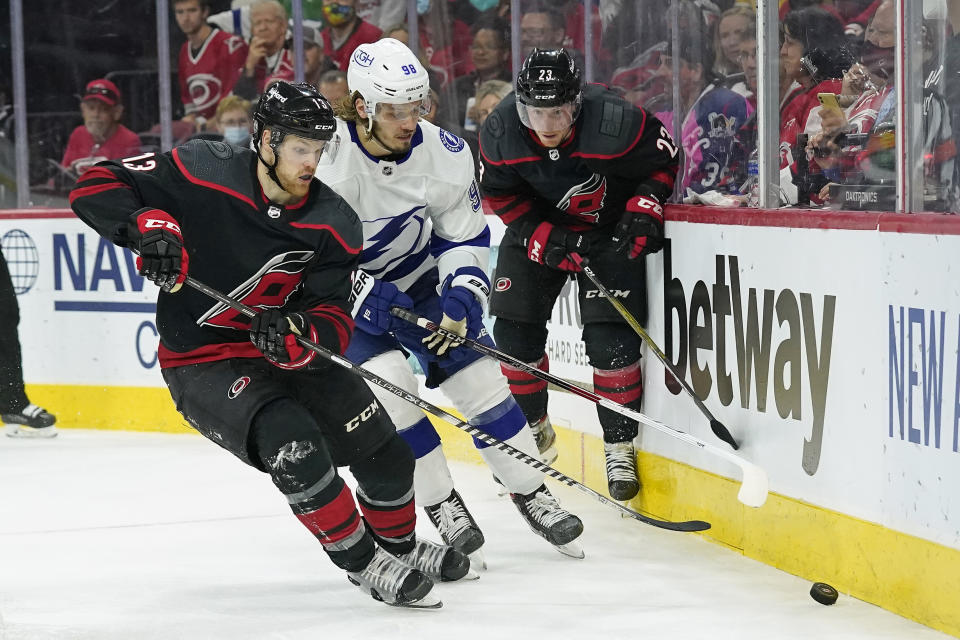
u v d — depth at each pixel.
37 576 6.77
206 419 5.64
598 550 7.27
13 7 12.38
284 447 5.45
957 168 6.09
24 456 10.64
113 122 12.88
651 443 8.10
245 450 5.54
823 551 6.48
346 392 5.86
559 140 7.46
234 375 5.64
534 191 8.08
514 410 7.11
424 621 5.81
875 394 6.08
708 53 7.93
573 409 9.12
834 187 6.94
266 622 5.82
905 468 5.88
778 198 7.19
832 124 6.89
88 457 10.59
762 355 6.97
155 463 10.30
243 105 12.62
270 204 5.52
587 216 8.02
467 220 6.89
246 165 5.54
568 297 9.06
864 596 6.20
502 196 8.02
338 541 5.75
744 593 6.32
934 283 5.64
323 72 12.21
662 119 8.54
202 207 5.49
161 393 11.92
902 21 6.12
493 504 8.62
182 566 6.97
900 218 5.85
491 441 6.34
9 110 12.81
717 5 7.76
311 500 5.59
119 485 9.39
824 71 6.91
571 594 6.31
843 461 6.32
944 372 5.59
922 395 5.75
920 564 5.79
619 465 8.11
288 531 7.82
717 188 7.98
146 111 12.95
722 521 7.36
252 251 5.57
